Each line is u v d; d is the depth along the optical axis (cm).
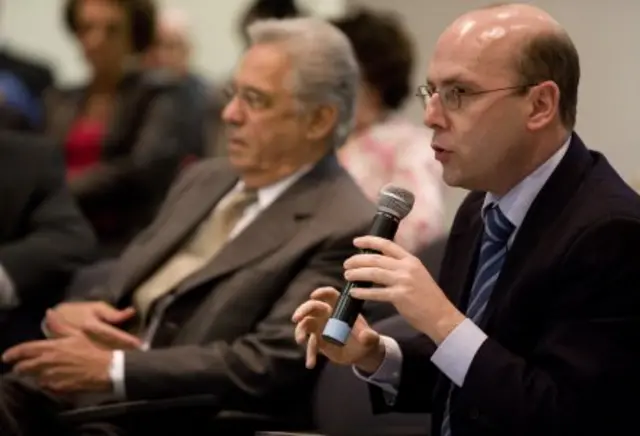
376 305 656
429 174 865
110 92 1123
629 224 486
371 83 884
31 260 810
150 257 718
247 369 639
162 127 1091
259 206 702
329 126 693
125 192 1062
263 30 697
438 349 487
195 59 1683
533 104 501
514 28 500
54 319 702
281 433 575
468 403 485
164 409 625
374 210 678
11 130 1014
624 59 1112
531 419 475
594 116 1120
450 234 573
